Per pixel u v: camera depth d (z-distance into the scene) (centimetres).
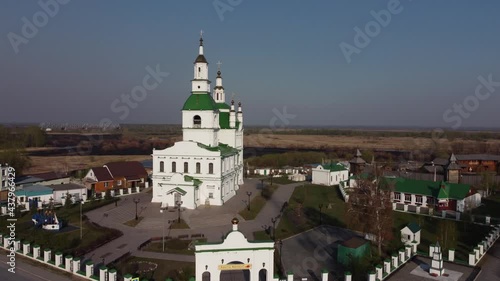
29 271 4588
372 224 5225
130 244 5553
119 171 10050
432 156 16675
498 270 4753
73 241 5612
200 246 3844
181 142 7706
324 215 7431
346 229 6488
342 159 16962
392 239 5800
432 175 11138
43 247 5097
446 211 7731
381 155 18150
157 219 6638
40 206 7712
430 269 4581
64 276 4459
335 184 11106
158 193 7781
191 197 7300
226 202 7925
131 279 3984
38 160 16125
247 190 9494
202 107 8100
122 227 6369
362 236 6047
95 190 9375
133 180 10106
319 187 10694
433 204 8056
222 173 7825
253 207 7681
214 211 7162
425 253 5294
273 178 12050
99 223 6600
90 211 7362
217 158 7588
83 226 6431
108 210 7350
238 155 9988
